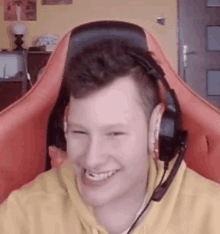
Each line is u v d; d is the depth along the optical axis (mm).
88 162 477
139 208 582
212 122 769
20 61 4113
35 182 688
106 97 464
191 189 635
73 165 551
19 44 4043
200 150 786
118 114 467
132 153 490
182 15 4125
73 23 4188
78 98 469
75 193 607
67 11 4176
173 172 576
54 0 4168
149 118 520
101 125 467
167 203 608
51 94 791
